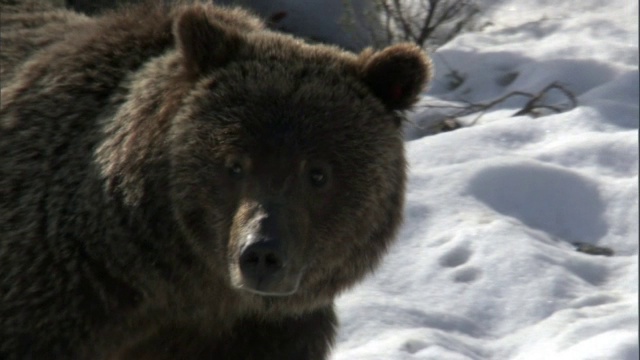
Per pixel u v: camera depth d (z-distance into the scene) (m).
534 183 14.42
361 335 11.84
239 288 8.98
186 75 9.36
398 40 18.77
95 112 9.62
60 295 9.32
